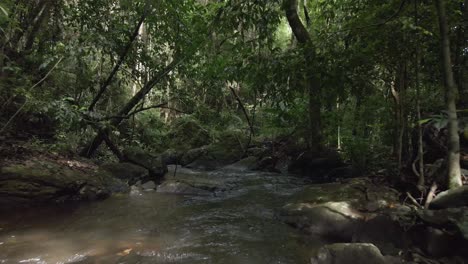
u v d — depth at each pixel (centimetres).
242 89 1499
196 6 755
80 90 791
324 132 915
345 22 580
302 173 875
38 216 455
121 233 404
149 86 818
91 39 663
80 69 718
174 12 752
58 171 555
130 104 821
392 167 521
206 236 400
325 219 406
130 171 712
